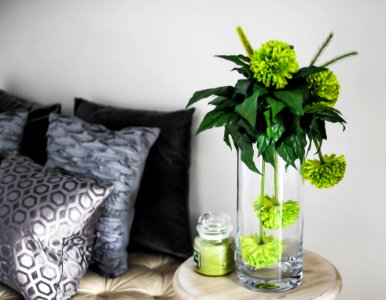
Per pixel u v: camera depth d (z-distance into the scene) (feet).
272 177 4.06
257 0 5.67
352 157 5.36
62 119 6.24
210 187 6.37
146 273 5.65
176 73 6.41
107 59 7.03
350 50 5.21
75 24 7.26
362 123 5.26
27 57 7.91
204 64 6.16
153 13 6.48
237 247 4.33
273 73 3.77
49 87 7.74
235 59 4.01
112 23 6.88
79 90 7.41
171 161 6.08
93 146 5.85
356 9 5.13
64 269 5.06
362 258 5.48
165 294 5.32
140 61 6.71
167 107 6.56
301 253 4.29
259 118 3.88
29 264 4.88
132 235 6.10
